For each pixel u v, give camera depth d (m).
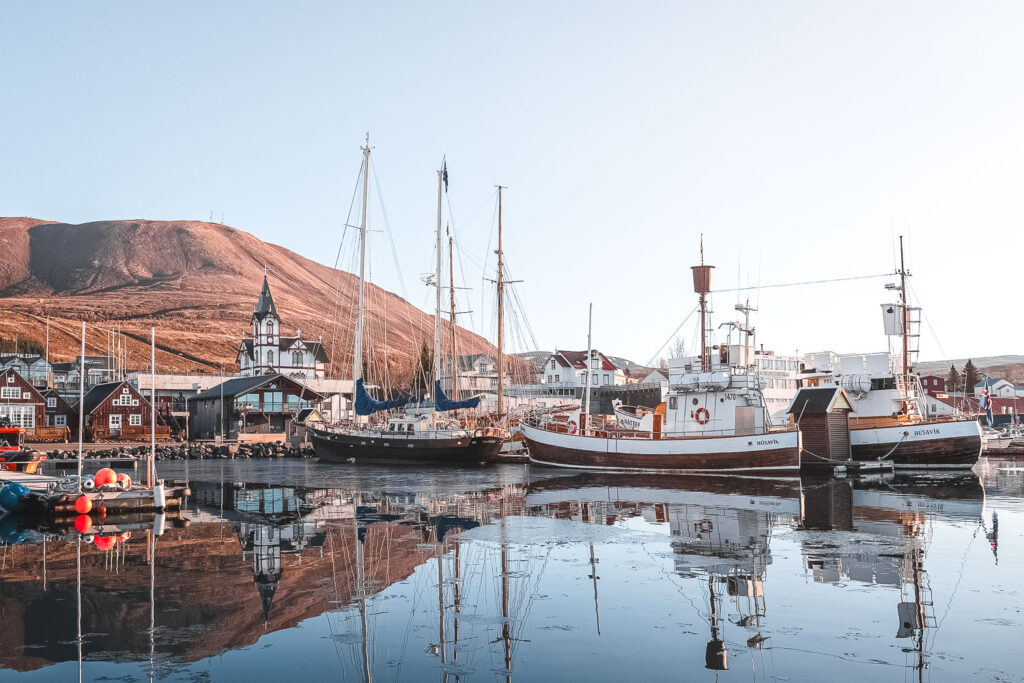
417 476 59.81
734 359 58.25
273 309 152.00
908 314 68.38
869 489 45.44
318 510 38.16
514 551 26.81
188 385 125.19
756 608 19.53
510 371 121.38
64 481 40.25
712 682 14.84
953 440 59.06
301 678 15.19
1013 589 21.09
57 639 17.47
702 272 61.88
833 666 15.57
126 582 22.67
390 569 24.19
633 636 17.55
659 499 41.00
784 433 54.00
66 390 130.62
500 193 87.44
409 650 16.75
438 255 86.44
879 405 63.28
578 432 66.75
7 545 28.81
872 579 22.31
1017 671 15.21
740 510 36.25
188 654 16.56
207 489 49.91
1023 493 42.94
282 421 110.19
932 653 16.23
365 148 82.81
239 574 23.62
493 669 15.64
